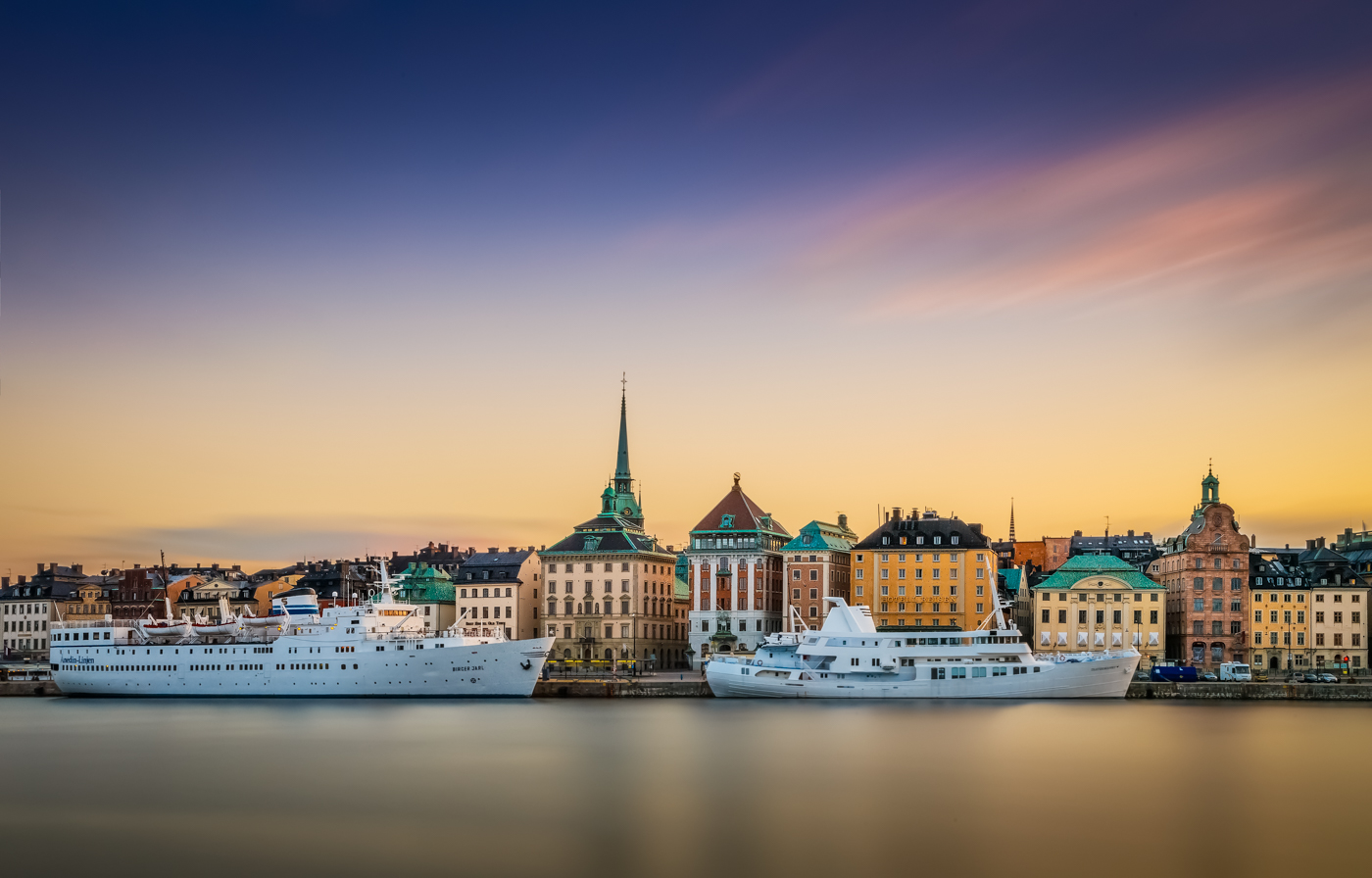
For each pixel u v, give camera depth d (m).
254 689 192.38
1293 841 94.38
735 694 188.38
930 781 115.19
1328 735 143.12
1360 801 107.31
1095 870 87.19
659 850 91.81
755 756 128.88
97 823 100.44
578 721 158.12
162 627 198.25
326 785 114.75
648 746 135.75
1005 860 89.19
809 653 183.75
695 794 109.94
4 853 92.12
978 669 179.25
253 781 116.81
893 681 180.12
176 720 163.38
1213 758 126.69
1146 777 116.81
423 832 97.06
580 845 93.25
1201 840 94.69
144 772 121.81
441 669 188.62
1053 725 151.75
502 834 96.50
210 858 90.44
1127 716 160.62
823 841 94.31
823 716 161.25
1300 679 199.00
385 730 150.75
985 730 147.12
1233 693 186.88
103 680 199.75
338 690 189.12
